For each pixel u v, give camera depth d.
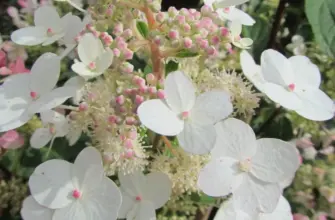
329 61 0.34
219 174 0.21
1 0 0.45
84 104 0.22
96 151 0.22
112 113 0.22
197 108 0.20
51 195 0.22
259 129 0.33
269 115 0.33
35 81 0.22
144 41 0.22
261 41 0.34
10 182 0.30
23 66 0.31
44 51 0.33
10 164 0.30
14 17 0.36
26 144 0.30
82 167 0.22
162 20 0.22
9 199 0.30
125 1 0.22
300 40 0.36
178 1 0.41
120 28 0.22
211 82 0.23
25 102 0.22
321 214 0.30
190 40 0.21
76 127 0.23
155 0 0.22
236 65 0.31
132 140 0.22
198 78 0.23
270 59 0.23
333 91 0.33
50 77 0.22
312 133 0.32
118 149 0.22
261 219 0.22
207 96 0.20
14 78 0.23
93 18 0.22
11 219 0.30
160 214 0.27
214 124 0.21
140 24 0.22
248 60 0.24
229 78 0.23
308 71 0.24
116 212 0.21
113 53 0.21
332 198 0.30
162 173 0.23
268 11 0.38
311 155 0.31
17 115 0.22
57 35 0.24
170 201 0.25
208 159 0.23
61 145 0.30
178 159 0.23
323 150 0.32
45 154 0.30
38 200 0.22
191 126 0.20
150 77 0.21
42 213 0.22
